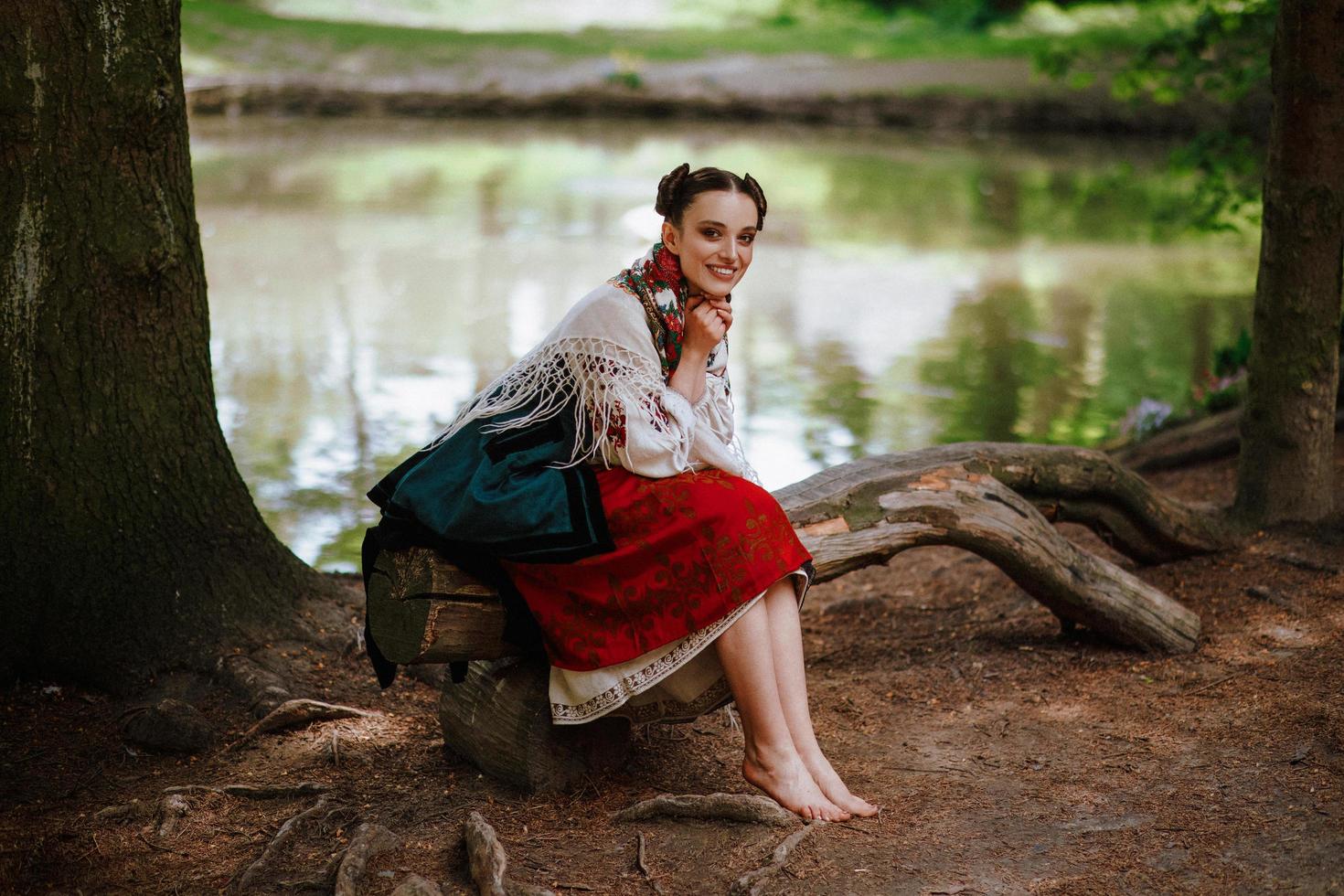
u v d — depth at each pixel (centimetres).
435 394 882
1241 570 475
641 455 304
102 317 387
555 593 310
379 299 1128
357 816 315
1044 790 324
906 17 3400
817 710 388
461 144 2094
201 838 306
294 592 423
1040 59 877
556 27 3125
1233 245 1445
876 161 2003
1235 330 1084
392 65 2506
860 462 415
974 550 411
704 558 299
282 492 712
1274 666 396
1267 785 319
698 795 328
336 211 1519
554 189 1692
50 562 386
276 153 1955
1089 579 416
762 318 1109
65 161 378
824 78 2512
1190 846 292
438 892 275
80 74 375
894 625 496
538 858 294
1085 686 398
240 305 1101
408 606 313
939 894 274
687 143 2167
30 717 369
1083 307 1161
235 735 363
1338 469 574
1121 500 461
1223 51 861
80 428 387
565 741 330
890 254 1368
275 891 282
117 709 376
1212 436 711
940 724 374
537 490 303
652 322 311
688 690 323
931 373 959
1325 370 496
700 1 3484
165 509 400
